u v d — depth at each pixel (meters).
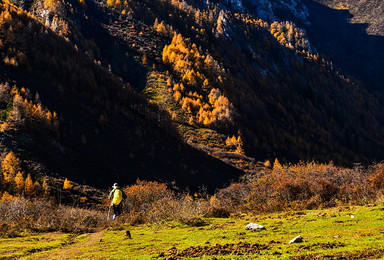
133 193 41.72
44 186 55.78
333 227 8.60
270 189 21.33
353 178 22.19
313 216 11.69
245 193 27.25
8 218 17.38
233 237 8.53
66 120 91.25
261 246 6.25
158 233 11.41
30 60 109.69
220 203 21.84
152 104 125.62
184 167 93.06
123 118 107.88
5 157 61.97
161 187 50.66
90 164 78.38
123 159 87.38
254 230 9.52
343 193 17.23
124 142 95.88
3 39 109.25
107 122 101.12
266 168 108.06
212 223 13.31
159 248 7.58
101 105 108.62
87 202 56.56
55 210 20.47
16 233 14.09
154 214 16.84
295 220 11.18
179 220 14.11
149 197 40.38
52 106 93.56
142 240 9.52
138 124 108.62
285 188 19.59
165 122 115.44
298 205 16.64
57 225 16.22
